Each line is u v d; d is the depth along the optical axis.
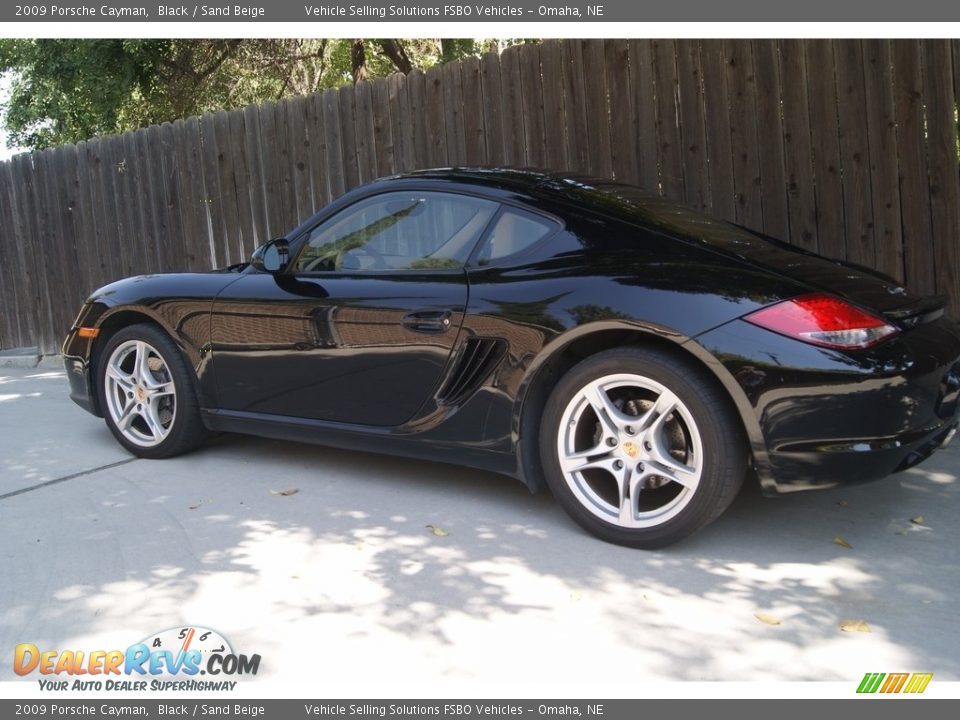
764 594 2.99
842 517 3.68
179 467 4.62
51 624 2.89
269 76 13.34
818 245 5.30
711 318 3.09
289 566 3.31
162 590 3.12
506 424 3.57
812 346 2.97
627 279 3.31
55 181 8.84
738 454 3.13
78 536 3.67
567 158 5.98
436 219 3.88
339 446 4.14
